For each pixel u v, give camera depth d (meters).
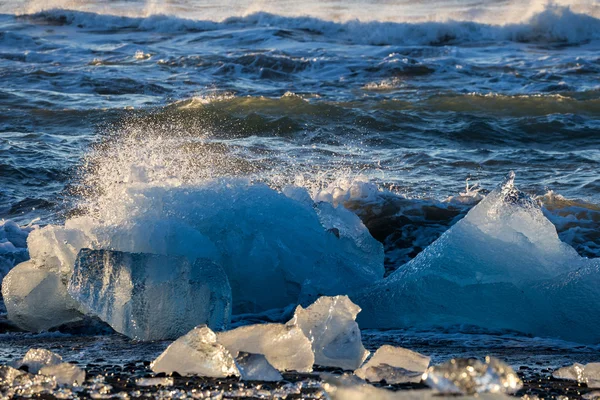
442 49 82.00
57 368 10.55
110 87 60.72
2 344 14.89
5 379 10.23
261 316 17.88
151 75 66.12
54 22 102.19
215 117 48.78
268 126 47.03
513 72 69.31
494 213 18.20
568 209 28.50
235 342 11.79
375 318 17.53
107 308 15.52
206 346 11.03
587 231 26.48
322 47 84.75
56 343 14.92
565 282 17.20
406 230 26.56
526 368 12.57
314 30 96.25
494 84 64.75
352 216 21.25
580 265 17.59
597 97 58.59
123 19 101.81
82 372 10.53
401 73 68.62
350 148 42.34
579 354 14.36
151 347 14.36
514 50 85.00
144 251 17.27
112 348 14.27
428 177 35.62
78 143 41.84
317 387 10.31
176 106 51.84
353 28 94.62
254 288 18.62
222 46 86.19
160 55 76.56
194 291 15.47
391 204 28.20
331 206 21.34
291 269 18.89
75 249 16.92
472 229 18.12
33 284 16.66
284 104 51.41
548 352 14.59
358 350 12.34
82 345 14.65
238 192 19.86
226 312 15.74
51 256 17.11
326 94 59.53
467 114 50.56
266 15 101.44
